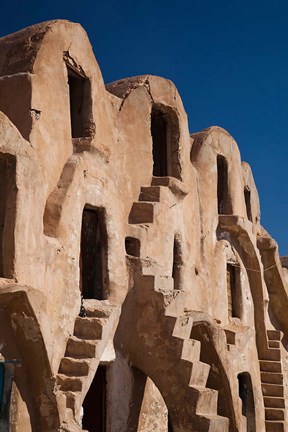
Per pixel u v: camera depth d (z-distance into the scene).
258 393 18.89
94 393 12.91
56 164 12.40
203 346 14.82
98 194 13.27
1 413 10.27
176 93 17.05
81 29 13.64
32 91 12.05
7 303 10.32
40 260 11.01
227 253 19.22
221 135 19.91
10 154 10.60
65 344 11.62
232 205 19.88
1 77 12.41
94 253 13.40
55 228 11.80
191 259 17.05
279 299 21.83
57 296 11.52
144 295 13.24
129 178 15.12
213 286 18.14
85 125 13.52
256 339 19.86
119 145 14.80
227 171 20.02
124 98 15.56
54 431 10.63
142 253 14.40
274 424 18.84
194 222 17.62
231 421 14.93
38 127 12.04
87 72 13.64
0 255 10.53
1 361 10.27
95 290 13.21
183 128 17.14
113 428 12.81
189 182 17.48
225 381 14.85
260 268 20.17
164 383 12.66
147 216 14.98
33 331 10.51
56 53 12.83
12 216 10.46
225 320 18.38
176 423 12.36
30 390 10.77
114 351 13.00
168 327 12.81
